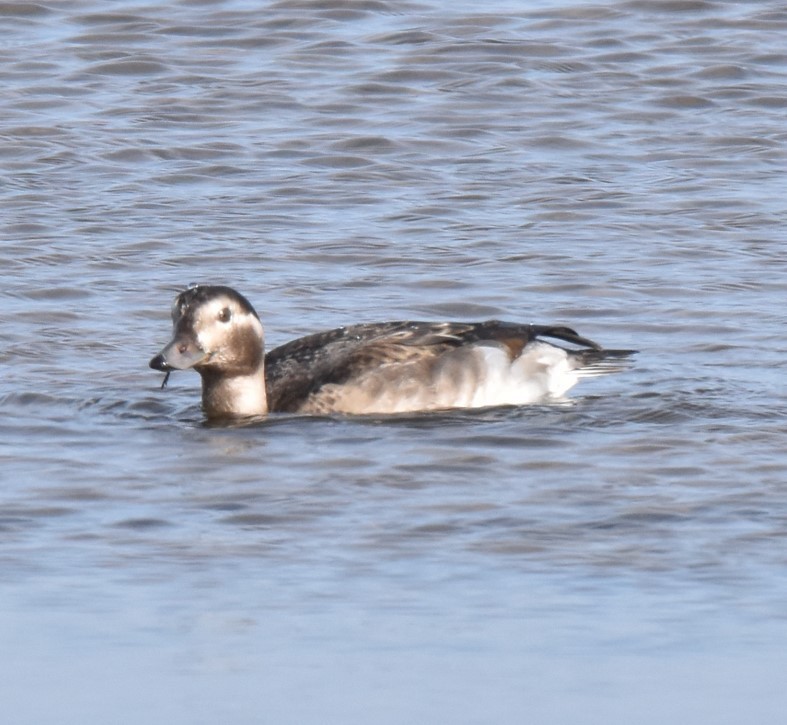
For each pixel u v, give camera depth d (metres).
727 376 16.50
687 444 14.49
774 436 14.69
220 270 19.77
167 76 27.00
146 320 18.16
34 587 11.56
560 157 23.95
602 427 15.05
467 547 12.25
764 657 10.55
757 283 19.28
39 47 28.08
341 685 10.20
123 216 21.59
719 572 11.79
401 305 18.72
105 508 13.02
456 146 24.38
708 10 29.86
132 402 15.84
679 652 10.61
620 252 20.33
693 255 20.22
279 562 11.99
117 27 29.00
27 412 15.45
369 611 11.20
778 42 28.42
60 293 18.91
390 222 21.45
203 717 9.81
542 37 28.59
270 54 28.02
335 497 13.27
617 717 9.82
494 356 15.98
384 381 15.73
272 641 10.79
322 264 20.00
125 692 10.12
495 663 10.47
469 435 14.86
